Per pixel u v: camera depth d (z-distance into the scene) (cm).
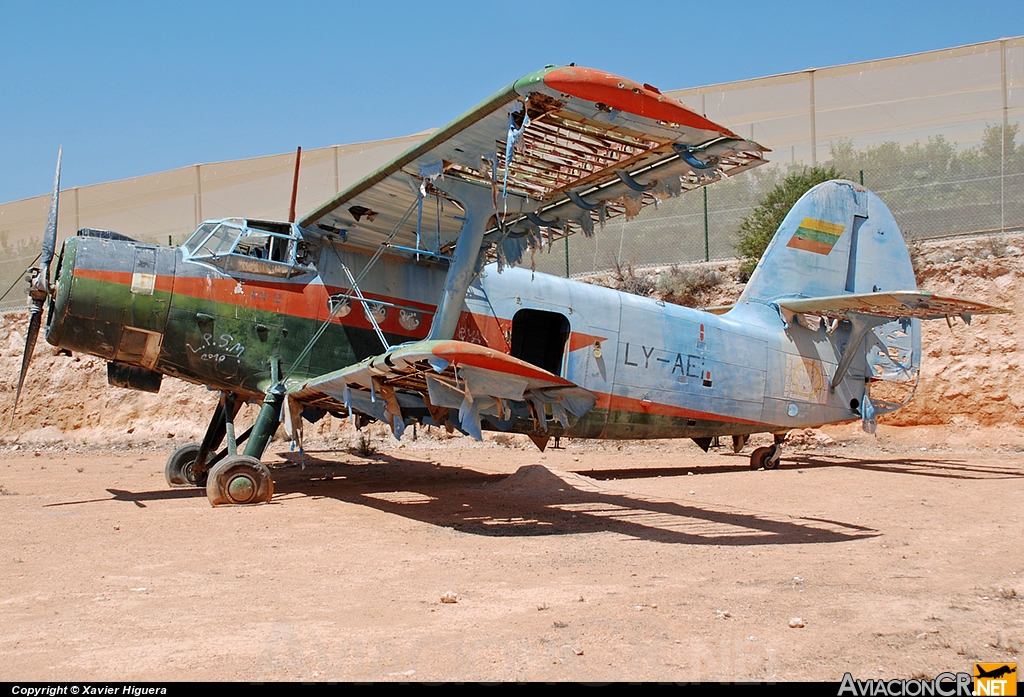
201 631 469
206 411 2052
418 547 738
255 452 1020
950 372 1844
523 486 1133
